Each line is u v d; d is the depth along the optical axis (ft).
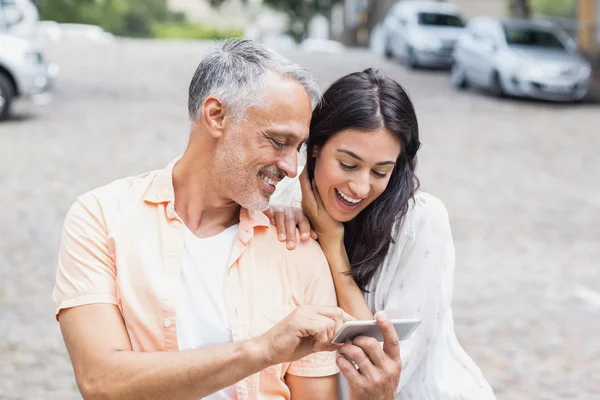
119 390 6.48
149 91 57.11
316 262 7.39
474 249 24.61
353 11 127.44
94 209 7.16
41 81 43.45
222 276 7.14
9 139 38.91
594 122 50.24
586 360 16.84
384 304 7.91
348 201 7.33
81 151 36.78
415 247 7.77
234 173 6.83
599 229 27.30
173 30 171.12
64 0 180.24
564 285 21.54
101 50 83.76
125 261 6.95
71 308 6.88
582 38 73.82
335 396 7.30
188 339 6.98
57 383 15.19
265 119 6.66
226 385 6.38
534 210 29.66
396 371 6.59
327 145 7.20
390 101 7.04
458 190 32.42
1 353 16.37
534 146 42.50
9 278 20.72
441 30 72.95
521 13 69.41
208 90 6.85
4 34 43.19
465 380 7.95
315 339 6.38
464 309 19.57
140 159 35.63
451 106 54.80
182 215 7.27
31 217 26.25
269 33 145.89
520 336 18.01
